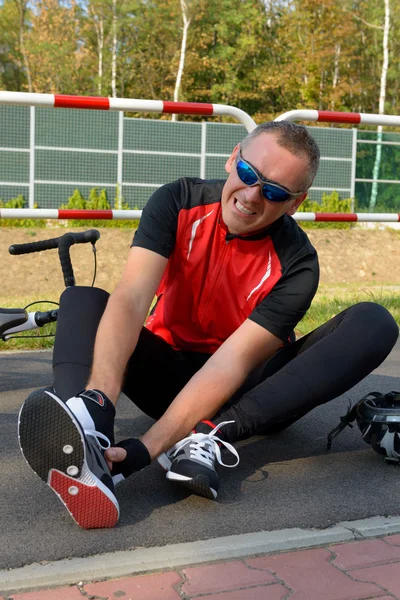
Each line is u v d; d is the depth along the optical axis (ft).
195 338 7.82
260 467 7.75
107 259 55.47
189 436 6.70
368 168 71.82
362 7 124.36
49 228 61.31
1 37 147.64
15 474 7.32
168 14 127.03
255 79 131.54
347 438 8.88
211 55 131.85
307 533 6.07
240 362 6.89
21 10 134.00
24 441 5.55
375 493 7.07
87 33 131.03
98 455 5.91
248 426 6.89
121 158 66.64
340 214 16.12
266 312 7.06
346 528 6.19
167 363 7.86
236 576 5.36
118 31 123.44
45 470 5.65
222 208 7.23
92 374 6.40
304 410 7.07
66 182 65.62
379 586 5.26
